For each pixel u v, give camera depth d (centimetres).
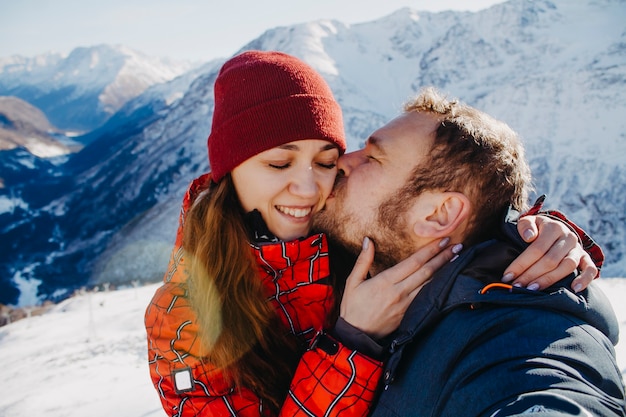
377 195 167
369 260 167
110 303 2588
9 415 769
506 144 158
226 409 161
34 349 1585
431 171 157
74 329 1883
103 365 1015
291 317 178
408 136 164
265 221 177
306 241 173
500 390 106
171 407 166
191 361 163
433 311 139
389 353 153
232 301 166
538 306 124
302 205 172
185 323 165
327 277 181
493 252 141
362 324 154
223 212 172
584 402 97
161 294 177
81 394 782
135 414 602
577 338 115
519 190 162
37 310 5719
